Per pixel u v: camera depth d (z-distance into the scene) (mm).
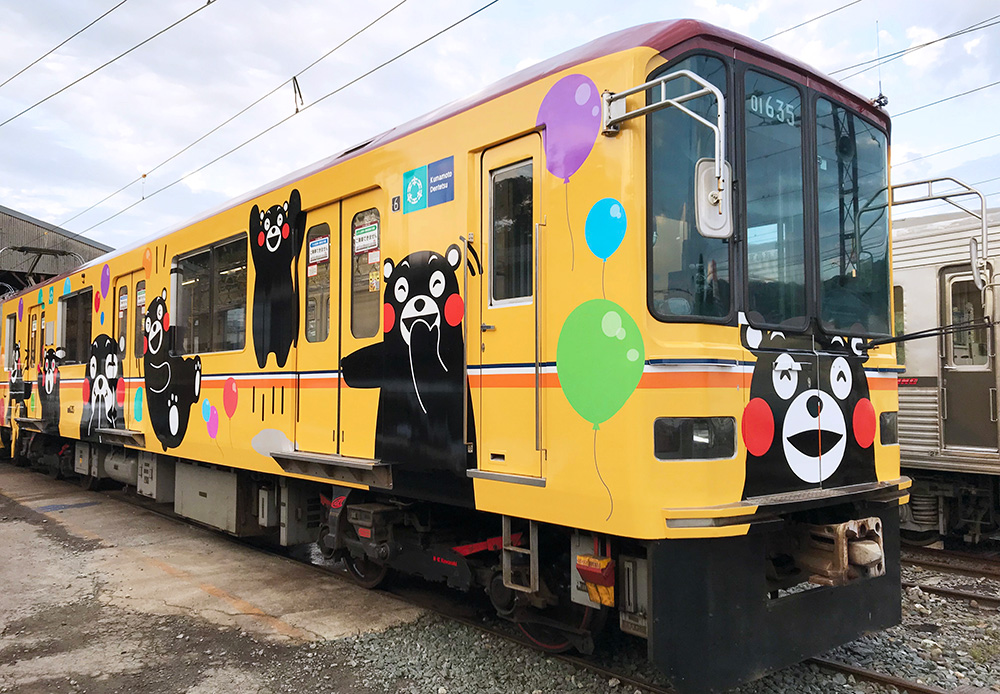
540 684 4023
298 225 5875
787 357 3768
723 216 3008
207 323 7172
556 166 3744
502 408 3996
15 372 13367
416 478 4566
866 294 4363
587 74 3615
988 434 7238
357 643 4641
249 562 6801
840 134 4277
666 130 3514
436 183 4516
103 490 11305
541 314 3756
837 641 3807
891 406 4410
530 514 3781
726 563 3357
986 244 4480
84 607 5398
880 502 4090
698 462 3354
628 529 3293
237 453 6500
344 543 5566
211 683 4078
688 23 3605
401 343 4738
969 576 6547
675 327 3408
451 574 4777
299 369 5754
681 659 3268
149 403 8211
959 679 4152
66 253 16172
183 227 7656
